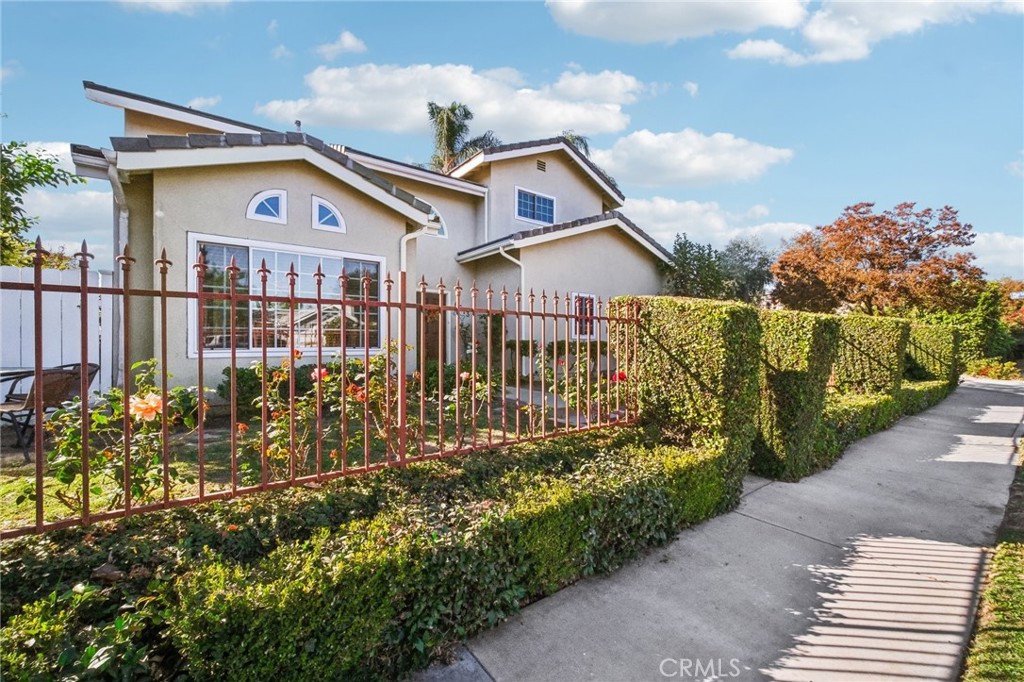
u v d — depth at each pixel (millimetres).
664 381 5145
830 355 6078
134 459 2781
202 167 7531
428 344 13180
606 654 2641
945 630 2934
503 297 4273
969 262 15719
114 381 7559
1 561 2170
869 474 6062
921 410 10609
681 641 2785
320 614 2080
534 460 4137
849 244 16703
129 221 7648
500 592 2838
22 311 7008
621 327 5348
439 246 14039
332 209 8812
